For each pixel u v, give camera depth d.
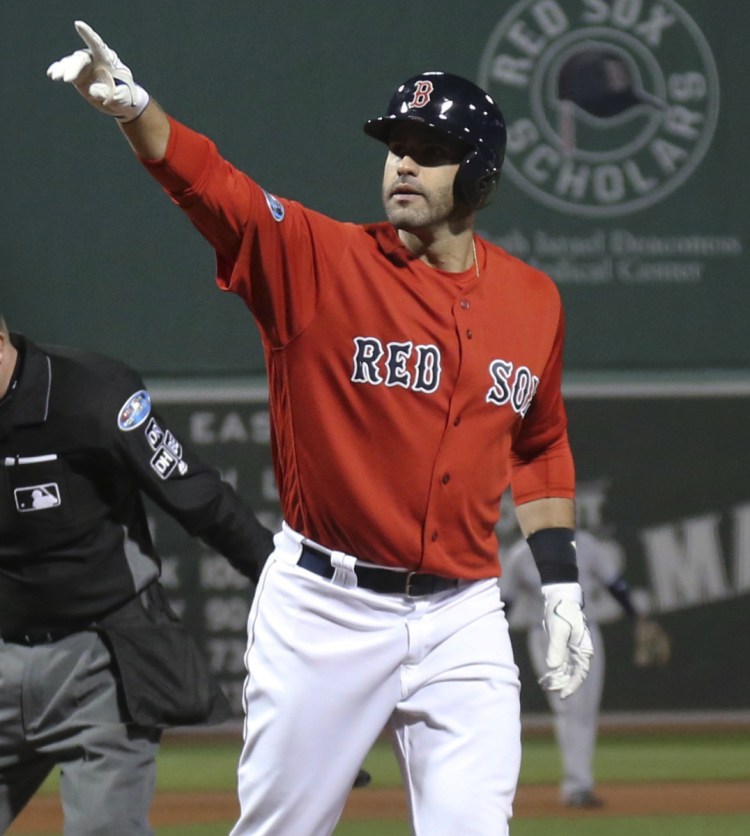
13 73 36.66
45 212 36.81
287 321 11.35
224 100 36.94
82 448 12.90
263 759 11.80
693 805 29.20
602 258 38.03
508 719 11.77
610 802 29.50
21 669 13.10
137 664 13.11
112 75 10.10
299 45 37.12
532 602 28.39
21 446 12.77
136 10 36.75
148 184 37.06
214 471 13.79
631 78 38.03
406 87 11.63
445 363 11.50
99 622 13.18
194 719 13.34
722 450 36.91
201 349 37.12
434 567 11.70
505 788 11.55
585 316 38.03
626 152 38.03
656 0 38.03
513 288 12.13
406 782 12.05
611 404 36.84
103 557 13.13
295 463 11.75
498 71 37.75
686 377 38.06
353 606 11.70
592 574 29.16
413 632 11.73
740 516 36.88
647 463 36.75
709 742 36.34
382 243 11.58
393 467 11.51
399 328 11.44
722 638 36.62
